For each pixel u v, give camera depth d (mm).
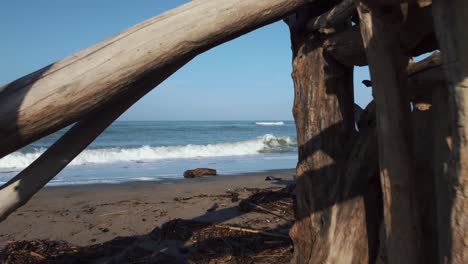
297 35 3139
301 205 2982
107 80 1393
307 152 2967
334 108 2887
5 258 4383
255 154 22828
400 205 1860
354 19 2887
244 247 4496
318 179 2869
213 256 4242
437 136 1840
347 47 2596
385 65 1824
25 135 1326
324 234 2699
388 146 1874
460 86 1242
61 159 1620
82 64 1371
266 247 4488
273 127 59500
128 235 5367
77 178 12062
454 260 1315
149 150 20281
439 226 1665
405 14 1679
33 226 5961
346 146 2855
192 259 4172
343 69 2906
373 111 2746
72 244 5008
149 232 5473
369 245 2453
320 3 2939
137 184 10461
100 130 1667
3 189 1542
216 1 1568
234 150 23531
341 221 2600
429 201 2043
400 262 1876
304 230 2938
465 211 1278
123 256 4328
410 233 1851
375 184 2547
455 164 1294
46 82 1321
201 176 12336
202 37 1540
